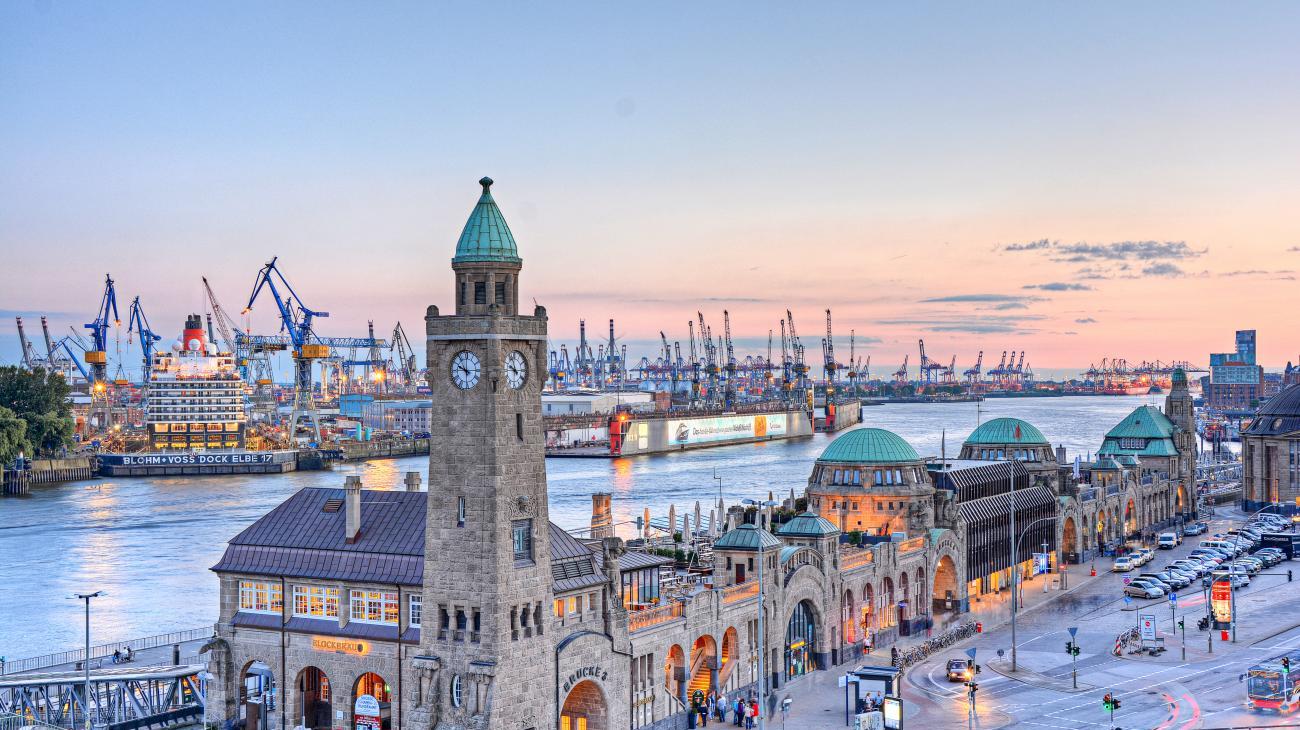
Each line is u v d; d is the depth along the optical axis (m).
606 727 110.19
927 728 120.62
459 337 101.25
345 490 113.38
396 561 109.31
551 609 104.88
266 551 115.50
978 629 167.62
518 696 101.31
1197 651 153.62
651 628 115.88
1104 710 126.44
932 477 189.50
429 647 103.25
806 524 147.25
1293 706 125.88
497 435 100.75
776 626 135.25
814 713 125.25
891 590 162.88
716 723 121.50
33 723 120.00
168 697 126.75
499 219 104.38
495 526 100.25
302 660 112.56
